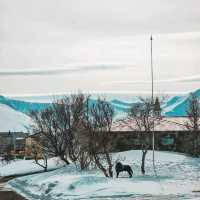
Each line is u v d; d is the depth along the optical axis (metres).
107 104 44.94
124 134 61.47
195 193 31.56
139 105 52.75
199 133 64.25
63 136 59.78
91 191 33.09
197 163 50.47
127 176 41.59
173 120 70.06
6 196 35.81
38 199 33.38
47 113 61.34
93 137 42.88
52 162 73.31
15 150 100.69
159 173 43.66
